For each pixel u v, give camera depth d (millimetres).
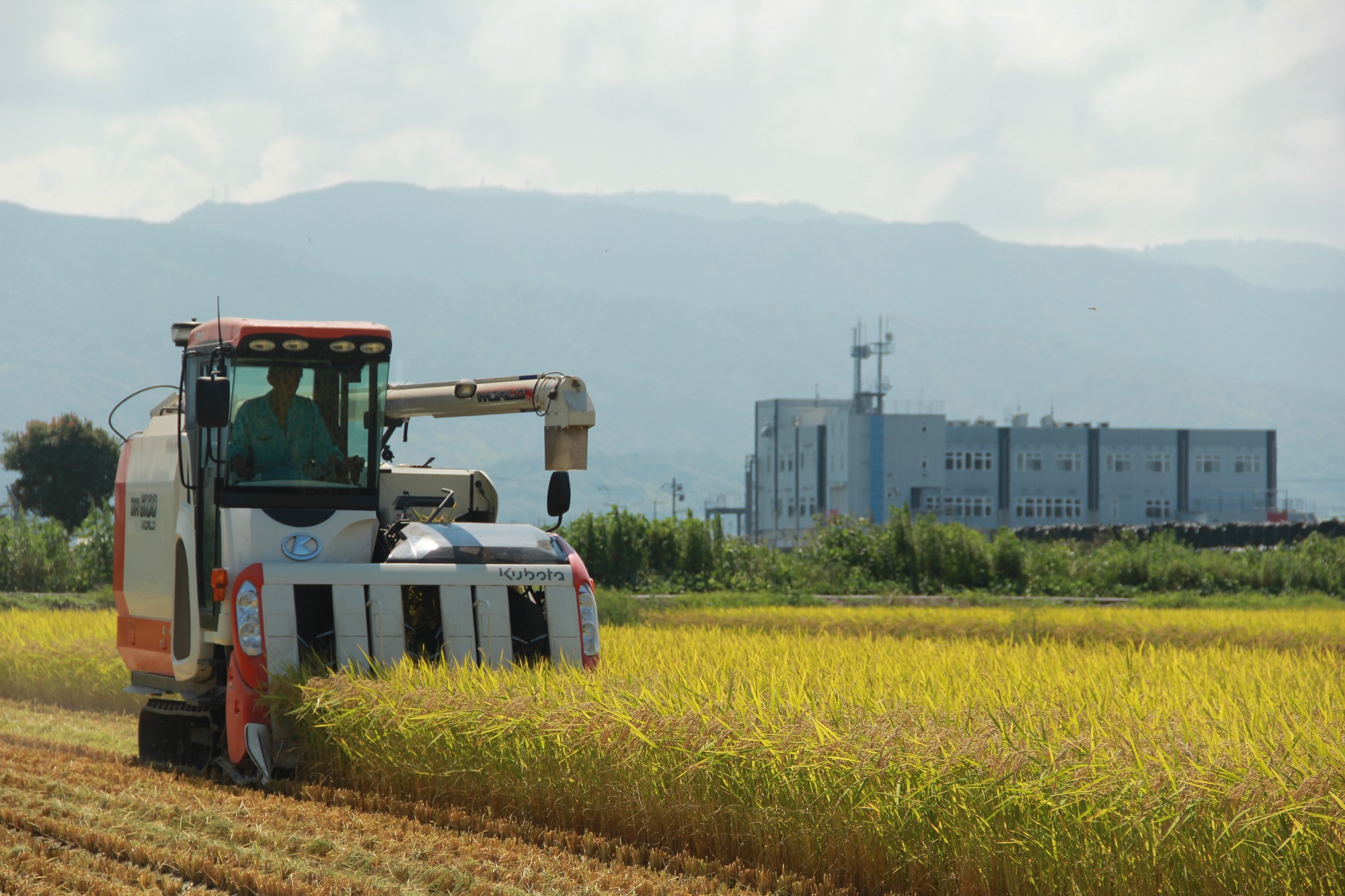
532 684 24266
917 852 18609
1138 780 17094
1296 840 15883
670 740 21266
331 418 29125
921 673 27844
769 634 60562
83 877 19594
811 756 19719
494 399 32219
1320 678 30578
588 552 99625
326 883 19016
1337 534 154500
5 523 108875
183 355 31344
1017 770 17906
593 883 19000
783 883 19266
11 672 44656
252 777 26594
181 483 30656
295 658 26500
